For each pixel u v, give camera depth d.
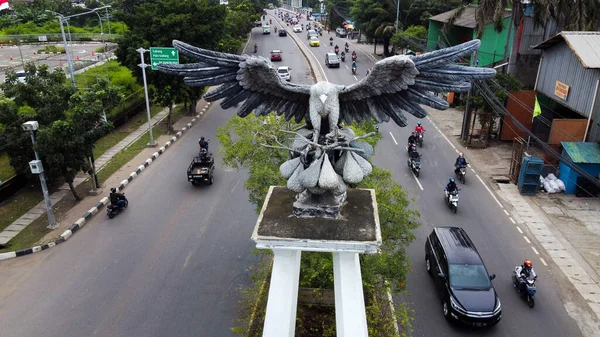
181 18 28.09
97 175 23.78
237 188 22.84
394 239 13.76
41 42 58.69
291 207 9.63
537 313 14.25
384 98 8.68
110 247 17.72
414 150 25.89
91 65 44.41
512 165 23.33
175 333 13.41
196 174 22.39
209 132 31.33
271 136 15.12
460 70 8.06
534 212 20.22
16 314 14.12
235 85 8.83
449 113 34.81
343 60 53.56
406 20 49.88
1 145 19.81
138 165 25.20
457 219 19.78
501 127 27.91
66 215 19.77
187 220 19.77
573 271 16.19
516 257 17.00
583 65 20.75
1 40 57.53
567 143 21.58
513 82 26.30
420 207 20.83
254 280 14.57
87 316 14.05
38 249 17.34
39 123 19.47
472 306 13.40
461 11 29.14
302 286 14.49
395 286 14.88
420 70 8.19
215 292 15.20
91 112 18.88
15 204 20.72
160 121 33.25
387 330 12.03
